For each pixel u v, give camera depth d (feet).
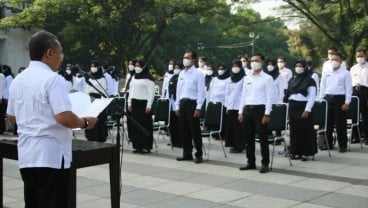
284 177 23.56
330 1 59.26
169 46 104.58
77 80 39.24
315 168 25.58
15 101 12.30
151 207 18.80
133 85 30.71
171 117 33.06
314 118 29.25
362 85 32.91
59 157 12.17
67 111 11.76
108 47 81.00
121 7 72.74
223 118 35.50
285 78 39.68
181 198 20.04
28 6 74.49
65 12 71.87
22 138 12.19
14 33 93.81
